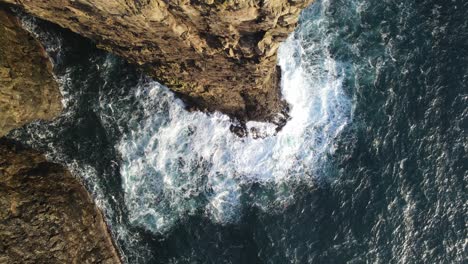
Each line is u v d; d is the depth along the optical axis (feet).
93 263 81.15
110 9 50.62
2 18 78.18
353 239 90.58
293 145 92.89
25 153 83.97
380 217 91.40
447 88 94.73
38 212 78.23
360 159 93.50
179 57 64.39
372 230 90.89
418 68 95.14
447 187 92.68
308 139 93.20
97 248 82.94
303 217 91.81
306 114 92.68
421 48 95.35
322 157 93.35
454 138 93.76
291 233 90.89
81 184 86.99
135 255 89.51
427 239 91.25
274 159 92.68
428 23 95.76
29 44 81.82
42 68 83.30
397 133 94.07
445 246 90.99
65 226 79.92
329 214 91.76
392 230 91.04
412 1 95.55
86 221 83.30
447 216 91.97
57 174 84.28
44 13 61.77
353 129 94.02
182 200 91.91
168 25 52.49
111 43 66.39
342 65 94.12
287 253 90.02
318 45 93.30
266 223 91.40
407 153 93.56
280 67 89.92
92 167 89.30
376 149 93.66
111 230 89.04
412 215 91.76
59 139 88.02
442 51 95.55
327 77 93.40
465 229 91.35
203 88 75.92
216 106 86.53
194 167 92.12
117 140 90.63
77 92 88.33
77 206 83.05
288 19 53.57
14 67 78.13
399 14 95.35
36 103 82.12
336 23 94.07
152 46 62.03
